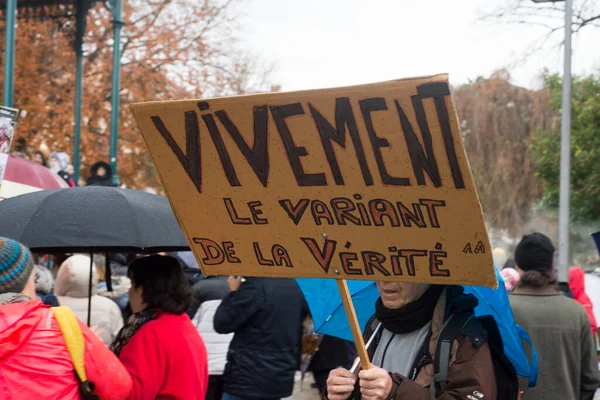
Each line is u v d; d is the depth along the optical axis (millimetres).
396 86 2062
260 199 2424
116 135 12383
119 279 6402
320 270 2434
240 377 5535
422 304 2865
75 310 4977
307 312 5891
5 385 2527
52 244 3348
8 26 9141
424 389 2623
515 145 23484
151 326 3580
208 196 2492
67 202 3520
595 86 21234
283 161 2330
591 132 21078
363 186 2260
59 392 2619
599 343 7484
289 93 2217
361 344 2586
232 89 22656
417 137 2111
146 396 3477
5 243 2768
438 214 2207
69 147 20078
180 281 3723
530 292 4410
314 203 2355
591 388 4430
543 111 22484
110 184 10227
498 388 2805
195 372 3625
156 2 21578
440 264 2271
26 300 2746
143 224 3502
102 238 3385
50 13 14203
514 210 23484
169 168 2494
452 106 2023
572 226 21953
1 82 19188
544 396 4266
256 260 2516
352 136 2193
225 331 5566
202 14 21797
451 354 2736
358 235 2340
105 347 2828
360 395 2934
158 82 21703
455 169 2109
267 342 5523
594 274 8977
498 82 23500
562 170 13320
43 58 19859
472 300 2861
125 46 21297
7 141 3691
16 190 4988
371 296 3449
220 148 2398
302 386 8539
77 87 13875
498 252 8477
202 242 2576
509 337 3008
